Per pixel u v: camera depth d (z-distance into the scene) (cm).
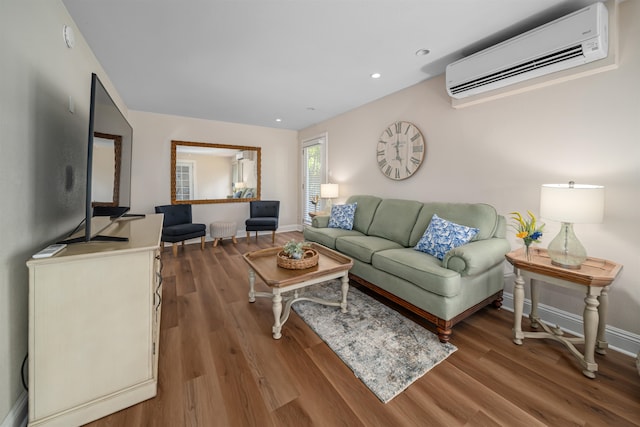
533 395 142
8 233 113
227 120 487
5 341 111
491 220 238
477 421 126
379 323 213
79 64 200
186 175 468
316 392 143
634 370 161
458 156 275
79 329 120
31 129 130
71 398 120
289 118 473
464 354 176
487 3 175
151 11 180
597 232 189
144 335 135
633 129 172
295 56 244
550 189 172
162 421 124
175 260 378
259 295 247
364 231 346
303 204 574
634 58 170
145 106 399
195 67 267
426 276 195
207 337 193
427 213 281
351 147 424
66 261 116
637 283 174
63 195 167
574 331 202
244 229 537
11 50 114
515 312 188
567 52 178
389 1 172
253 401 136
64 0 167
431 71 279
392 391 144
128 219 254
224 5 175
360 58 249
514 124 231
